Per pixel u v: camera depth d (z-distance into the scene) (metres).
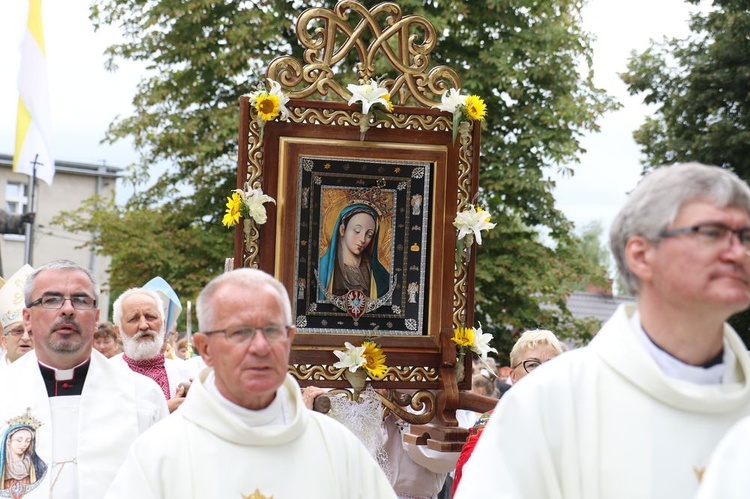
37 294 4.88
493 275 17.33
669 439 2.76
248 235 5.50
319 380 5.58
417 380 5.73
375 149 5.65
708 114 19.09
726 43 18.62
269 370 3.42
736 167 18.39
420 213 5.75
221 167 18.66
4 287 6.74
